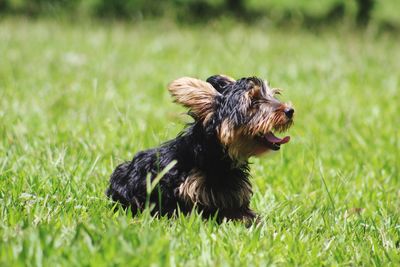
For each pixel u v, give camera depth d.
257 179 9.80
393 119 14.56
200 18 33.06
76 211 7.45
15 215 6.91
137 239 6.12
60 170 8.95
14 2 31.64
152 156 7.91
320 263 6.50
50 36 24.78
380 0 36.06
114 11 32.78
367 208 8.95
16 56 20.53
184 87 7.72
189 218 7.40
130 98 15.17
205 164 7.62
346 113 14.22
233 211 7.82
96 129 11.54
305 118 14.00
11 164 9.29
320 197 9.19
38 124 12.38
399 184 10.31
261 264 6.13
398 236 7.69
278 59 21.81
